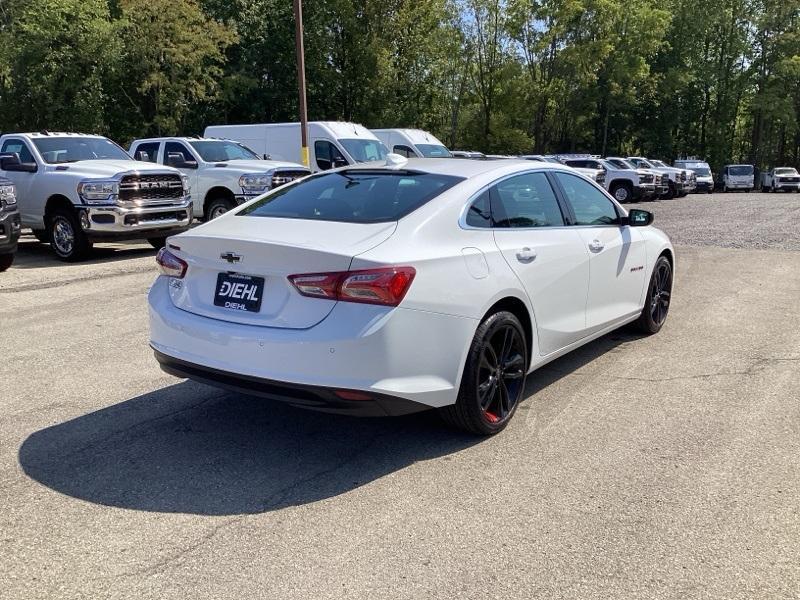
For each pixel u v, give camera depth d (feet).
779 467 12.07
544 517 10.43
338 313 10.96
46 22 100.53
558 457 12.52
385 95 129.59
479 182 13.91
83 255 36.11
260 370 11.31
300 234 12.00
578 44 139.74
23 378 16.79
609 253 17.25
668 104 185.88
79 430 13.70
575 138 170.09
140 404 15.16
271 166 44.78
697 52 183.21
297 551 9.52
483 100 153.99
